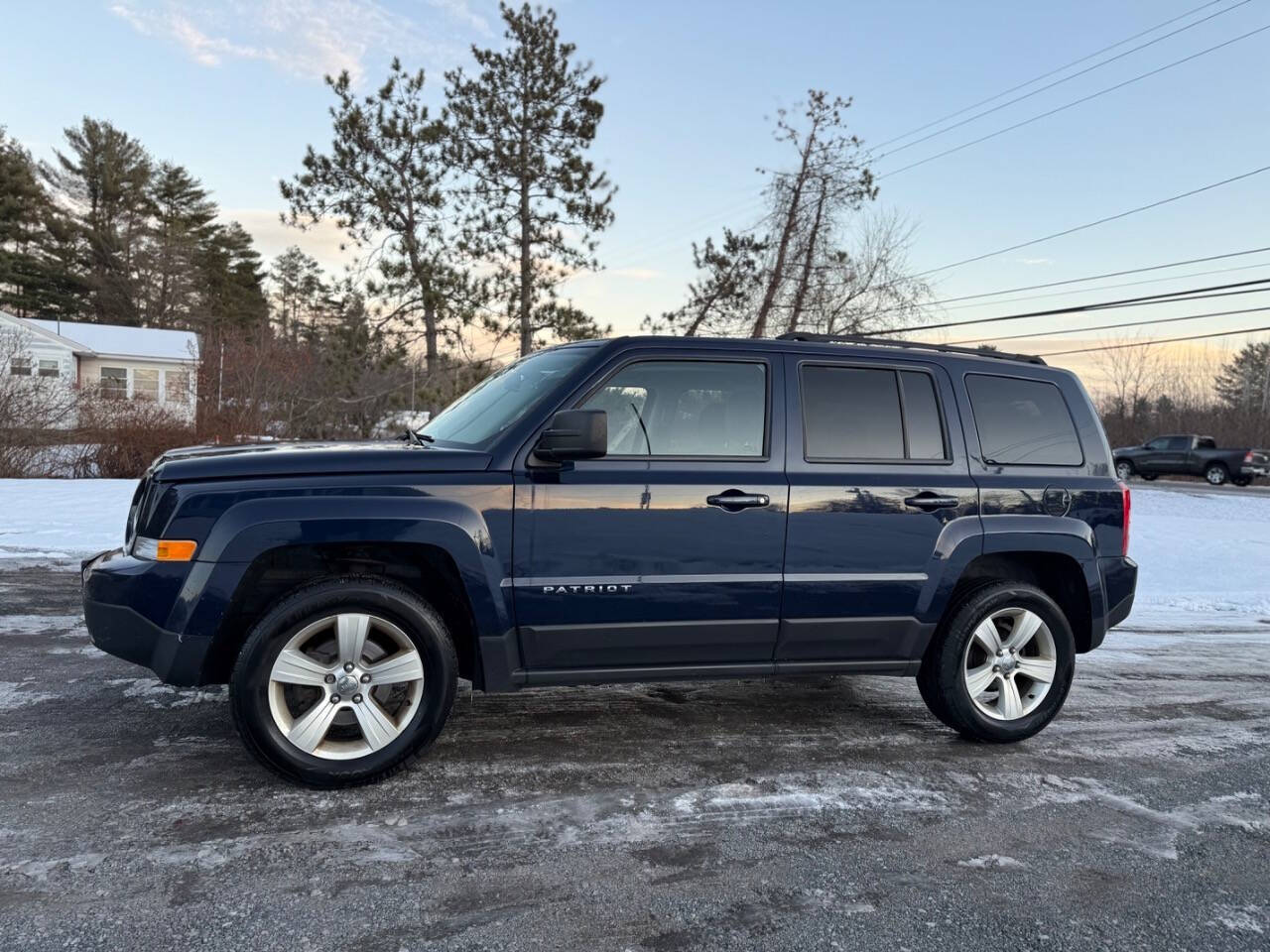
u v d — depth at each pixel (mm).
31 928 2482
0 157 53594
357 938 2506
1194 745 4566
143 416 18938
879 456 4238
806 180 29984
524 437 3732
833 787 3771
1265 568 11039
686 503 3834
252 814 3275
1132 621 8047
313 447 3859
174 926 2521
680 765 3965
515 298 22516
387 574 3852
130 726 4125
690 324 26047
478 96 22203
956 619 4309
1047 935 2662
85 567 3779
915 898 2859
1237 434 44719
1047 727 4773
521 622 3684
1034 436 4598
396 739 3566
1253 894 2959
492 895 2773
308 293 30766
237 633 3672
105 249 56219
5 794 3357
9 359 21812
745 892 2859
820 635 4078
